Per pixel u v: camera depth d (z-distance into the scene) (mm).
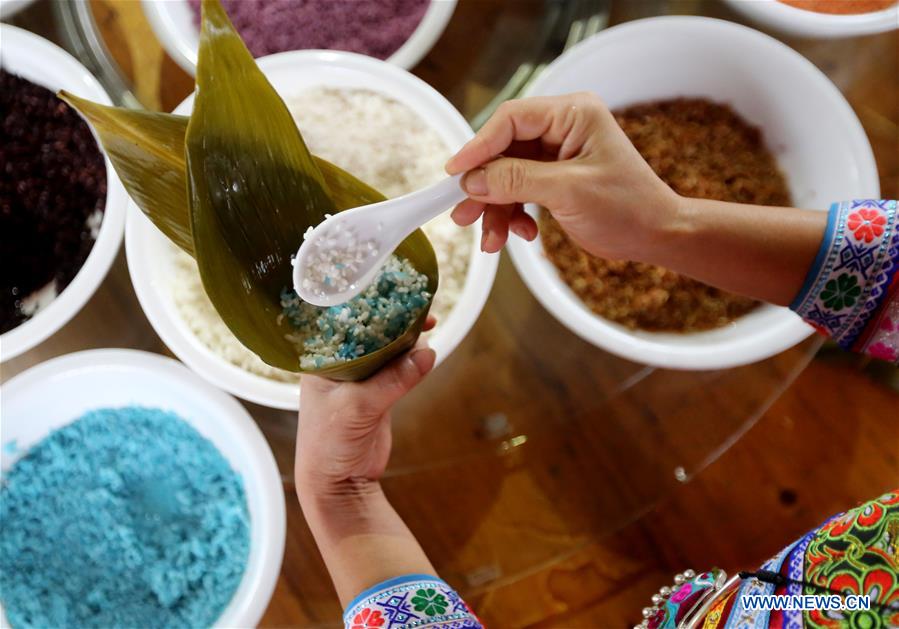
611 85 812
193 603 748
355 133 811
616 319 788
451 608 621
